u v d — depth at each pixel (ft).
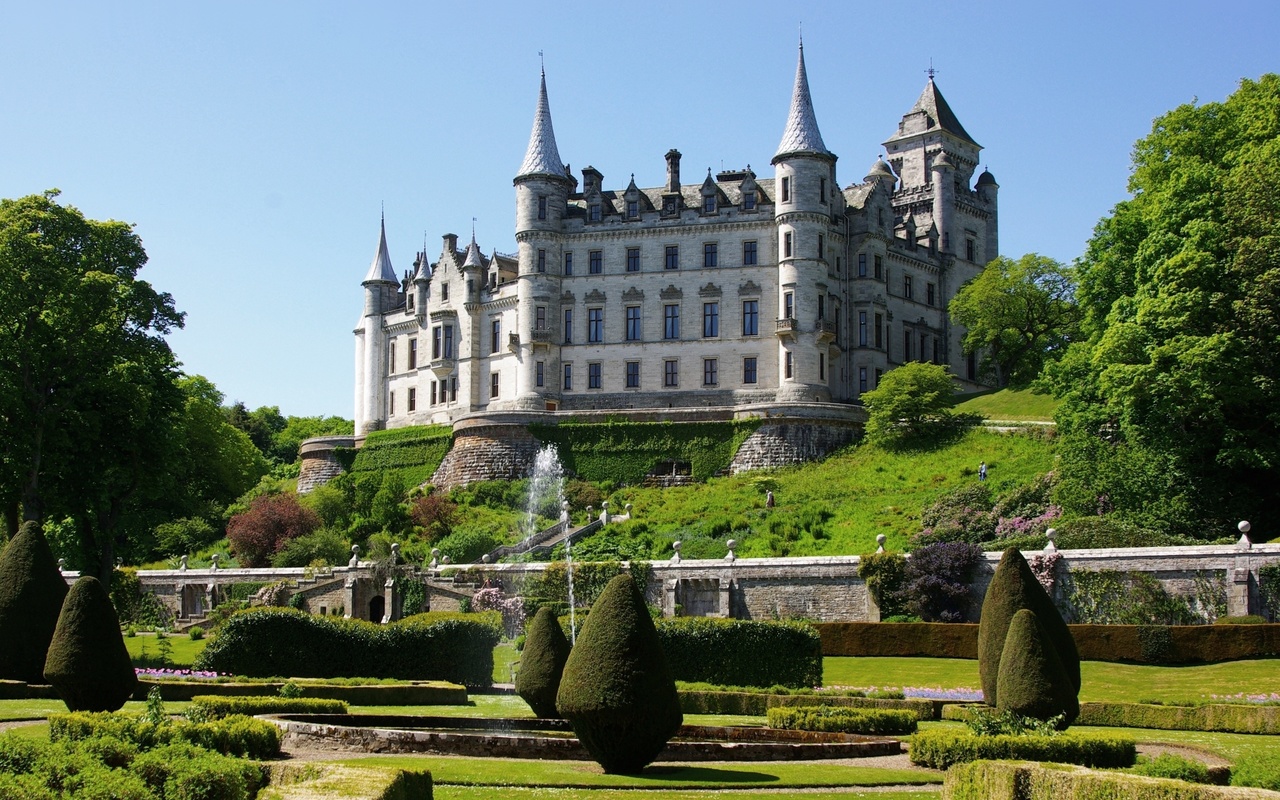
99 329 200.34
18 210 197.88
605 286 352.08
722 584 205.77
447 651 157.58
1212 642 153.07
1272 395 191.83
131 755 69.72
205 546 326.85
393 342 406.00
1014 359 360.48
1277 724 114.93
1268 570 163.02
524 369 351.05
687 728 113.70
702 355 343.67
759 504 273.33
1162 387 195.31
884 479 273.75
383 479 347.15
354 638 156.56
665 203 351.05
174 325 213.05
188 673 150.00
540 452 326.24
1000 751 91.91
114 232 206.28
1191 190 210.79
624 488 314.35
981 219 406.41
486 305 373.81
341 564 274.16
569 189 368.89
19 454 187.62
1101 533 188.65
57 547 262.26
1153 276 209.05
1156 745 104.99
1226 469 200.95
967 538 222.69
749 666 155.53
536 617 120.67
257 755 88.28
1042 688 107.04
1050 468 246.47
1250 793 64.18
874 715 118.21
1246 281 194.80
